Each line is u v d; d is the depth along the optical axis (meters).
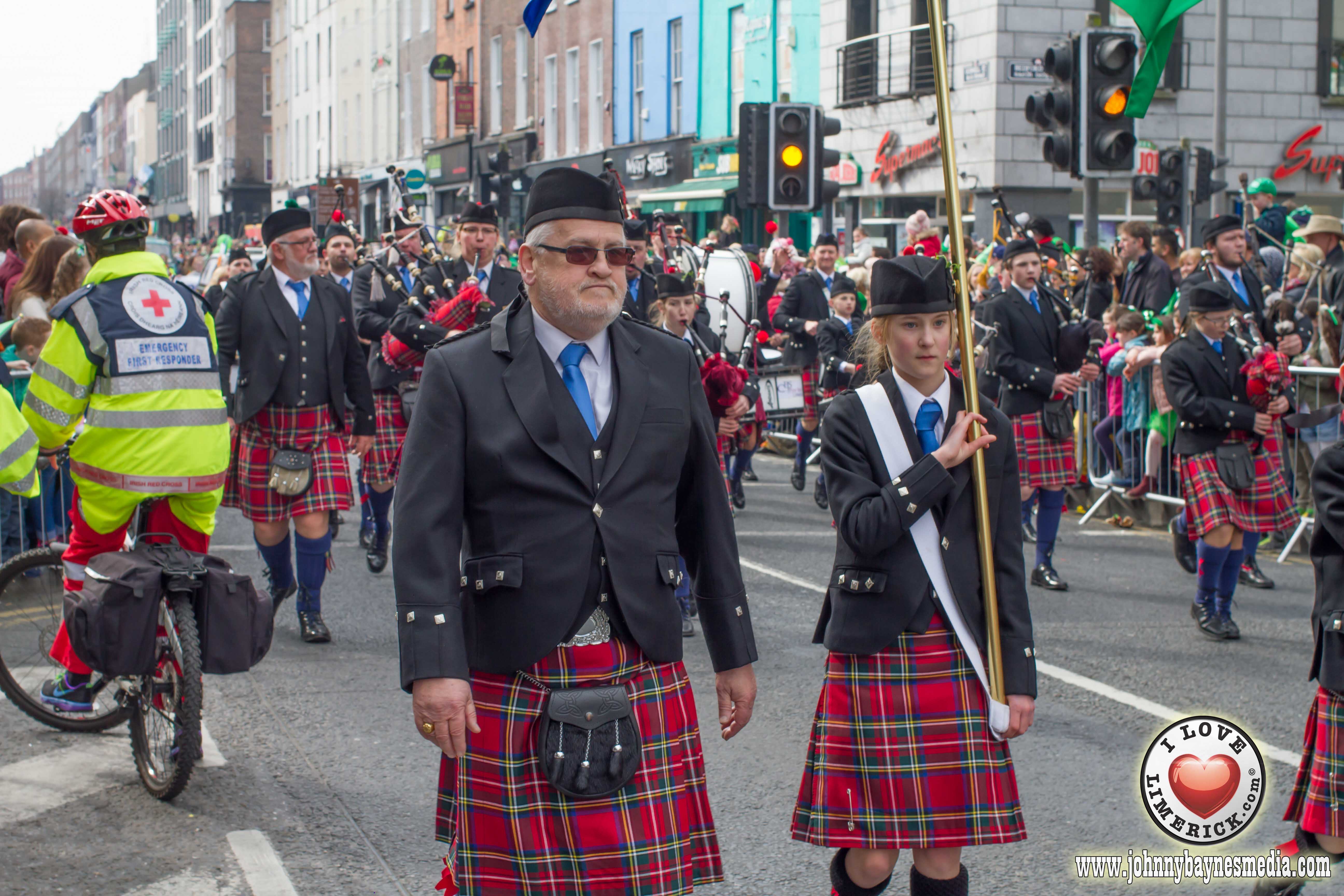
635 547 2.86
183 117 93.00
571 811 2.78
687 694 2.96
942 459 3.21
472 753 2.83
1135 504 10.61
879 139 21.58
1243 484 6.78
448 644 2.73
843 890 3.32
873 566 3.26
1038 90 18.89
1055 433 8.01
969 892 3.96
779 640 6.80
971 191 19.39
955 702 3.22
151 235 4.96
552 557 2.81
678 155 26.16
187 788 4.68
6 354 7.68
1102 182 19.45
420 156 41.19
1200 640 6.87
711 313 12.44
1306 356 9.63
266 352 6.50
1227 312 6.88
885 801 3.19
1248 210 13.12
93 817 4.42
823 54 22.56
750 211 23.98
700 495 3.05
